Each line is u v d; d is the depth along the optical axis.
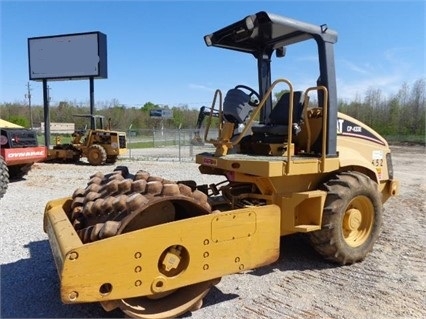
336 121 4.07
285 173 3.64
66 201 3.96
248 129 4.19
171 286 2.87
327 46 3.99
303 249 4.71
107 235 2.74
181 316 3.13
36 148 10.34
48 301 3.39
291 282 3.79
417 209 7.26
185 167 14.11
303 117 4.14
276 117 4.48
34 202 7.44
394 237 5.32
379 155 4.97
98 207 3.05
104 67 17.23
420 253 4.67
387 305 3.34
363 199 4.24
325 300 3.42
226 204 4.13
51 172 12.55
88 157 15.10
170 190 3.00
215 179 10.79
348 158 4.26
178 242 2.88
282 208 3.80
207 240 3.00
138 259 2.74
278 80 3.69
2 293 3.54
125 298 2.76
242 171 3.70
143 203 2.88
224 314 3.17
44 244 4.84
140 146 27.31
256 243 3.24
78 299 2.56
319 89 3.91
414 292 3.60
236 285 3.72
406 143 32.62
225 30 4.39
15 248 4.69
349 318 3.12
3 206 7.04
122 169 3.96
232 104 4.23
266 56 5.05
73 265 2.54
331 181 4.06
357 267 4.19
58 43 17.17
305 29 3.86
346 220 4.18
